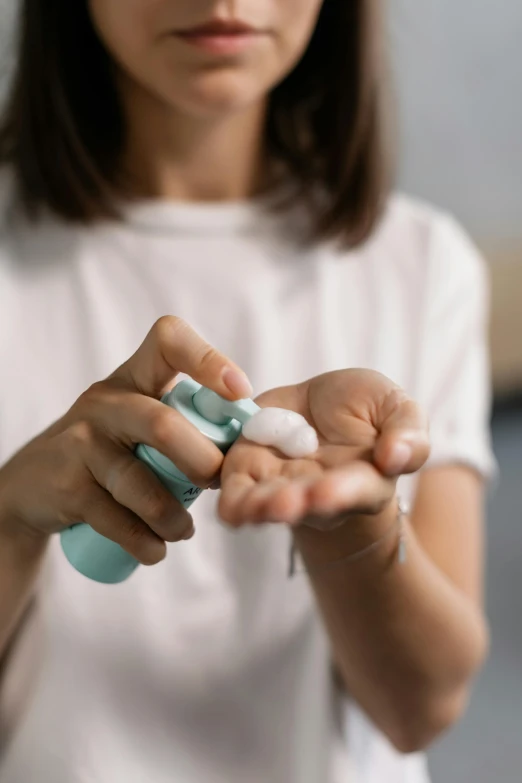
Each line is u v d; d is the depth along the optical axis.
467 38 1.69
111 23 0.55
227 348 0.63
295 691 0.59
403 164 1.66
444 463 0.63
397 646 0.51
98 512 0.42
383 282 0.67
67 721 0.56
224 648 0.58
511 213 1.89
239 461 0.38
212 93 0.55
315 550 0.46
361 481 0.36
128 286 0.63
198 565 0.58
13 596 0.48
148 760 0.57
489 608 1.34
